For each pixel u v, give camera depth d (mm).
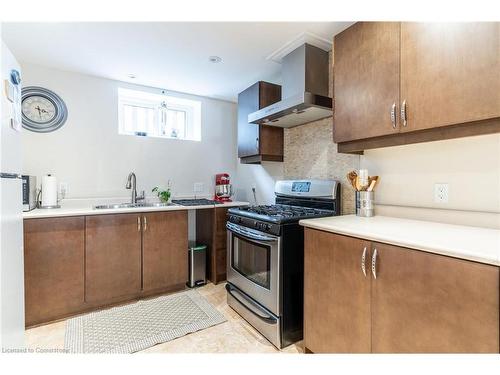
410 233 1195
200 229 3086
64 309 2016
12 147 1229
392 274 1108
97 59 2301
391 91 1394
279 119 2320
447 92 1173
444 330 946
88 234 2105
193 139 3385
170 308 2221
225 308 2242
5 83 1146
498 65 1027
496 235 1146
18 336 1290
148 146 2990
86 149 2639
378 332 1163
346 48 1650
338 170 2148
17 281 1280
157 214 2441
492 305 835
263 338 1802
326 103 1931
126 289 2285
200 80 2801
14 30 1831
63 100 2523
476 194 1364
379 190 1826
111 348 1669
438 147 1511
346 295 1313
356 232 1255
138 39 1971
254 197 3246
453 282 924
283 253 1689
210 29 1843
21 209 1352
